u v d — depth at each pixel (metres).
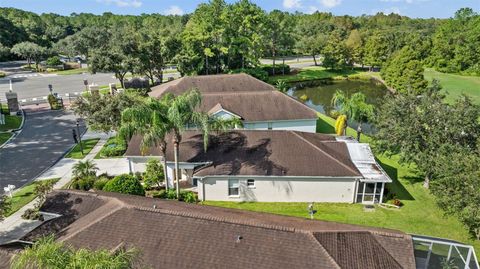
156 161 32.50
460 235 25.56
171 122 27.23
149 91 56.59
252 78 57.41
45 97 65.56
